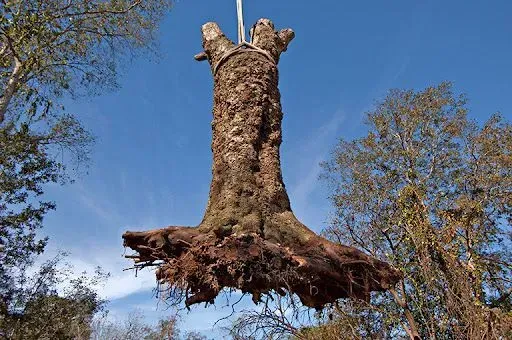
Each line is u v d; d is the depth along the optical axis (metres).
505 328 9.38
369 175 16.53
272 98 4.88
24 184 14.46
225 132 4.57
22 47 10.25
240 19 5.26
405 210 13.32
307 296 3.92
